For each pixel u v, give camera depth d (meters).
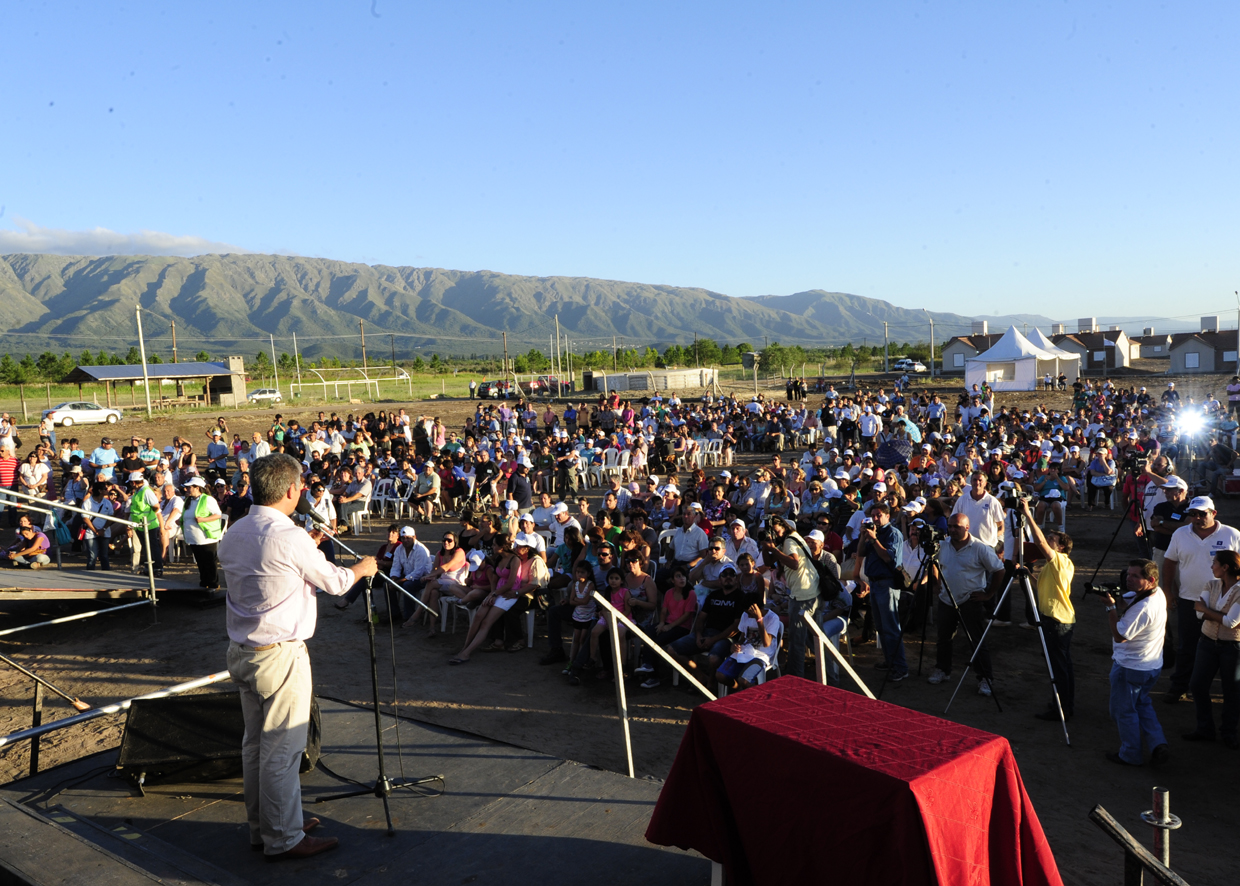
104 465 19.05
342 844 3.59
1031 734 6.75
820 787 2.72
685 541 10.93
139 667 8.77
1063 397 43.12
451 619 10.59
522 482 18.91
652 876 3.33
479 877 3.33
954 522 7.62
